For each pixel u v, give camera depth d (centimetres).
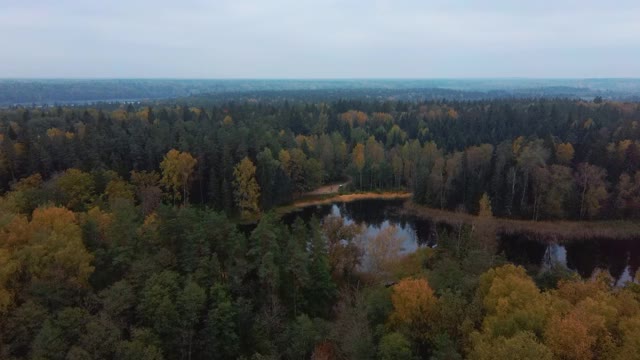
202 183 11119
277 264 6119
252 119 16800
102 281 5428
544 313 3853
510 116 18050
